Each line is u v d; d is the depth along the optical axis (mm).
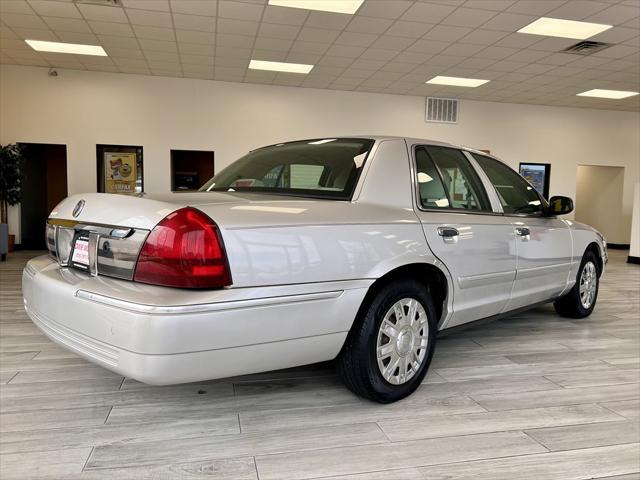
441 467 1596
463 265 2283
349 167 2104
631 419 2000
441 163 2422
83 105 9188
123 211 1639
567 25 6488
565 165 11789
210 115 9734
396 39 7090
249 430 1814
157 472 1523
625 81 9273
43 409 1959
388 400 2057
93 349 1533
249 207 1637
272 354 1621
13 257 7895
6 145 8906
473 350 2906
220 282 1472
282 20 6426
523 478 1548
